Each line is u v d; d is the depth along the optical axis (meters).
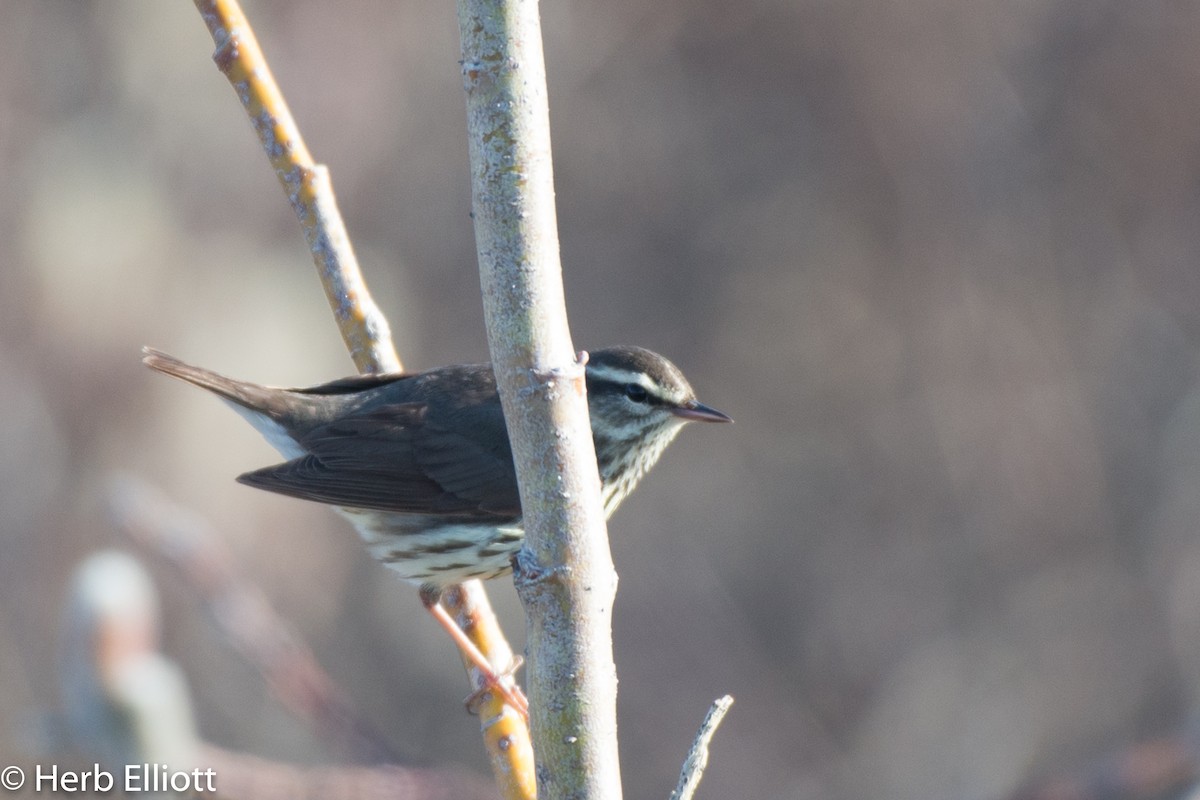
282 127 6.14
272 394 8.17
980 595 18.72
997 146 20.12
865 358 20.33
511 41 3.95
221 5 6.04
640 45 21.39
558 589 4.00
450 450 7.74
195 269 17.06
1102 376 19.33
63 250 16.31
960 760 17.50
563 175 21.23
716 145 21.34
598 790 4.02
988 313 19.89
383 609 17.48
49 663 14.57
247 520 16.36
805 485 19.88
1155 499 18.59
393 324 19.02
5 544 15.18
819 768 18.05
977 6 20.14
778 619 19.16
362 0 19.42
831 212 20.91
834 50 20.81
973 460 19.48
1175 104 19.66
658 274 21.08
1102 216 19.86
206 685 14.90
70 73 17.17
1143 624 18.00
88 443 15.84
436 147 20.02
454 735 17.30
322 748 14.94
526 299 3.98
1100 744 17.41
